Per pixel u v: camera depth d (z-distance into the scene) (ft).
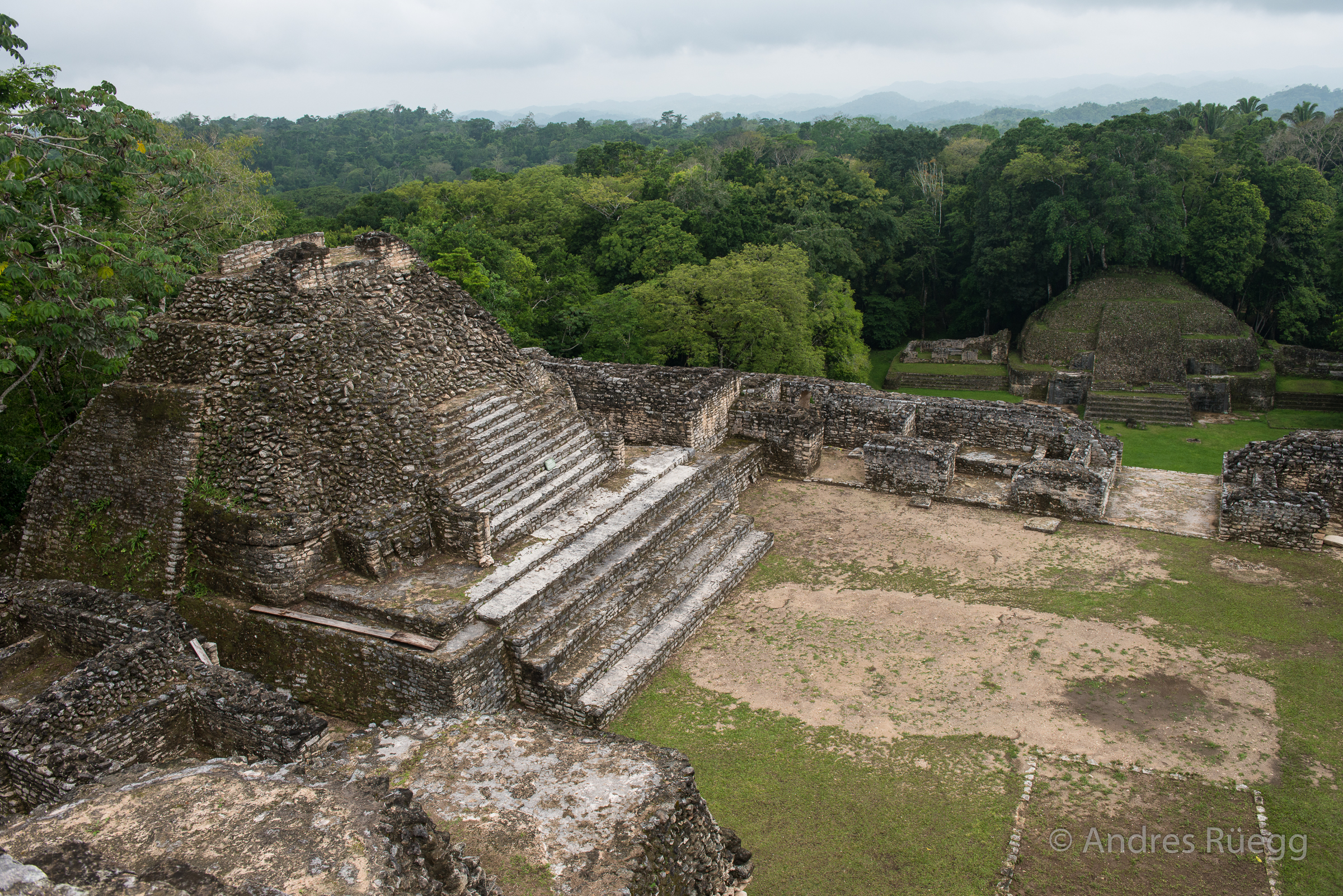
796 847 35.40
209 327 50.55
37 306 51.13
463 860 26.61
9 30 50.49
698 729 43.14
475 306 61.52
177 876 21.39
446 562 49.08
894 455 70.74
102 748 37.01
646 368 81.41
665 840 30.01
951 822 36.29
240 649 46.42
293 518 45.57
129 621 43.93
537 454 57.52
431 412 53.72
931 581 57.06
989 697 44.37
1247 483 66.49
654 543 56.44
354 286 53.16
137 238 59.21
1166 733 41.04
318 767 30.48
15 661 45.75
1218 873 33.24
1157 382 137.08
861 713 43.62
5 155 49.60
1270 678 44.93
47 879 20.38
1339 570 55.62
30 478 60.44
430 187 218.18
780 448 76.18
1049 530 63.31
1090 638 49.32
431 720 37.63
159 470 48.65
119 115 54.85
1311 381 138.92
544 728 36.70
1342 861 33.42
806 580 58.29
